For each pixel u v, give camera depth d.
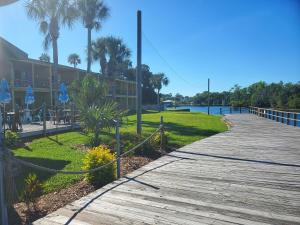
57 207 4.70
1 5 4.82
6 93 13.59
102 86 12.93
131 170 7.04
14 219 4.19
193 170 6.90
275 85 71.44
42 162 7.93
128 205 4.58
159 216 4.16
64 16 25.59
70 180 6.29
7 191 3.81
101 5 30.89
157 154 9.10
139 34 11.58
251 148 10.15
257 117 29.52
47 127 15.49
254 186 5.61
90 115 10.39
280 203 4.68
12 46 10.82
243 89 85.06
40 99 31.80
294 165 7.44
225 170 6.92
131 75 73.19
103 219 4.06
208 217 4.13
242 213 4.27
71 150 9.84
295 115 19.06
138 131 11.39
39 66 31.42
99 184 5.93
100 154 6.06
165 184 5.73
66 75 37.88
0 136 3.88
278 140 12.23
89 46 31.16
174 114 36.69
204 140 12.29
